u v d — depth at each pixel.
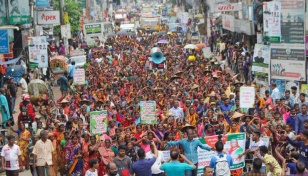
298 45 29.17
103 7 166.50
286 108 21.48
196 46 57.53
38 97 29.98
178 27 99.62
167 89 29.80
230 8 50.97
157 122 21.47
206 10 68.50
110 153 17.41
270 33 29.72
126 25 114.44
